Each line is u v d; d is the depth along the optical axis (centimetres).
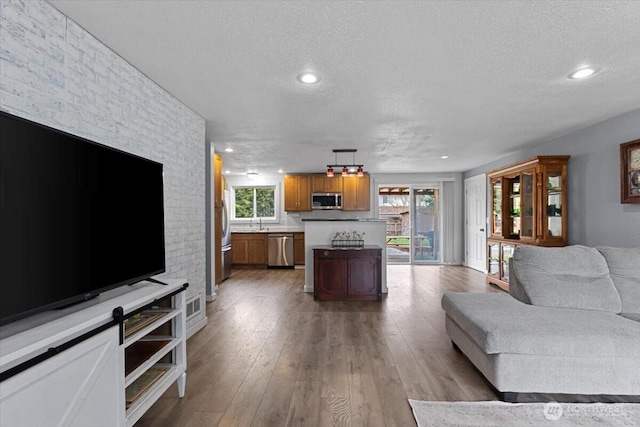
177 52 232
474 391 235
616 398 229
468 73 264
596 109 353
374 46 222
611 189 385
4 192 122
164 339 221
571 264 298
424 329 365
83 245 158
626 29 202
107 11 185
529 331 221
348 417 205
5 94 158
